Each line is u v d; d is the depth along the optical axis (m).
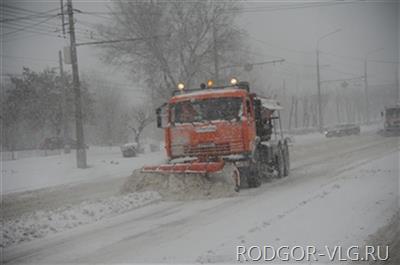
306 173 23.27
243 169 17.98
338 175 20.78
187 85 44.66
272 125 21.81
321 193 15.74
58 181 26.70
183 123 18.12
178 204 15.62
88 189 22.03
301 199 14.99
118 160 37.66
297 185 18.78
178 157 18.19
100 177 27.31
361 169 22.11
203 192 16.73
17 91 50.84
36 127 53.72
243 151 17.66
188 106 18.20
